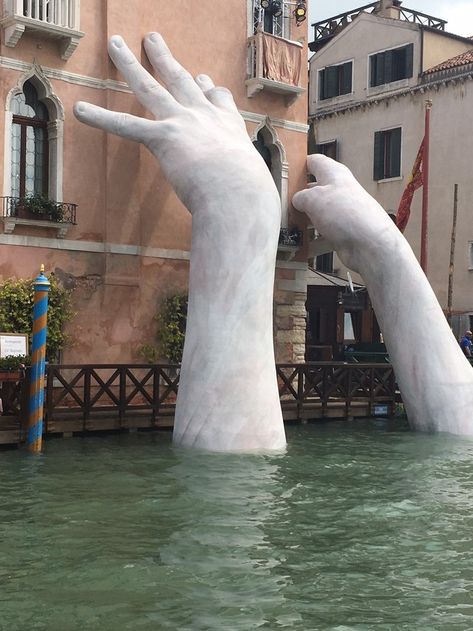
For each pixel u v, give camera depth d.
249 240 15.24
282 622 7.23
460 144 30.95
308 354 27.91
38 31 16.80
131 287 18.16
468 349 25.58
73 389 15.88
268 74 20.44
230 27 20.06
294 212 21.30
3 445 14.18
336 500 11.31
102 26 17.83
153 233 18.52
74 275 17.52
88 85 17.64
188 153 15.62
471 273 30.75
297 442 15.98
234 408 14.77
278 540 9.45
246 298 15.10
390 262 17.55
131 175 18.08
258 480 12.41
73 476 12.28
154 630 6.98
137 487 11.71
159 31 18.73
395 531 9.91
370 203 18.11
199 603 7.57
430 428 17.38
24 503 10.73
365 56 33.97
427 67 32.31
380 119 33.41
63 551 8.87
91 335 17.69
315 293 28.62
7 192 16.73
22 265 16.89
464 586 8.15
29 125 17.23
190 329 15.29
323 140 35.41
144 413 16.52
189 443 14.77
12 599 7.57
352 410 19.56
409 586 8.12
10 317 16.62
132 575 8.21
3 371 13.84
